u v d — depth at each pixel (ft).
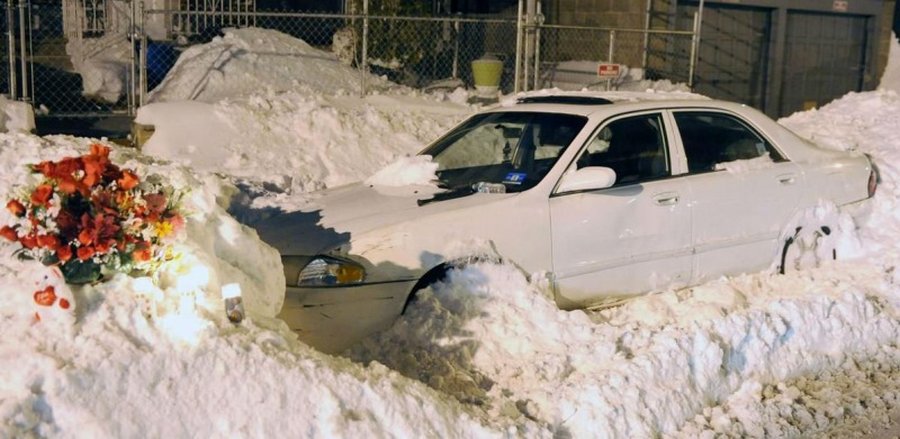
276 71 42.52
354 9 47.88
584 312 20.51
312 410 14.53
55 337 13.82
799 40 62.44
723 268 23.57
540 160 21.97
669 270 22.65
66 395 13.21
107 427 13.23
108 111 40.70
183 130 33.99
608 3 53.83
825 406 18.99
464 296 19.85
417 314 19.53
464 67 52.80
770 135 25.00
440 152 24.25
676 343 18.71
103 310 14.30
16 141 24.02
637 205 22.00
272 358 14.75
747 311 20.62
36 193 14.42
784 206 24.54
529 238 20.74
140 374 13.82
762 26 59.98
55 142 24.57
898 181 28.32
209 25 49.39
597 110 22.74
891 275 24.43
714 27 57.31
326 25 52.90
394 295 19.54
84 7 47.55
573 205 21.27
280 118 35.45
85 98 42.50
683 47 55.62
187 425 13.76
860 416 18.89
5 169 22.47
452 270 20.02
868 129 34.04
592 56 54.70
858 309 22.06
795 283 24.03
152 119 34.45
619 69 44.57
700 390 18.56
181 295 14.99
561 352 19.19
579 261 21.36
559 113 23.00
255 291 16.97
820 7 62.28
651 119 23.11
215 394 14.12
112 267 14.67
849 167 26.16
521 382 18.43
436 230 19.95
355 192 22.40
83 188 14.55
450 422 15.44
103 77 42.42
